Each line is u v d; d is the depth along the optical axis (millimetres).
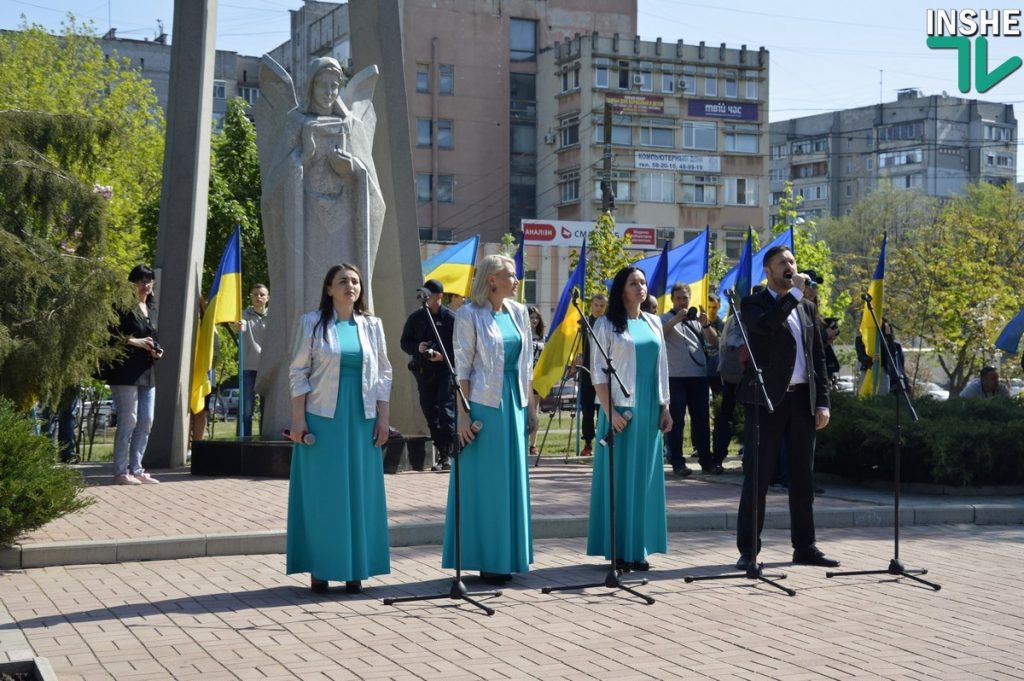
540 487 13352
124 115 41750
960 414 13984
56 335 11234
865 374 17297
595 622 7301
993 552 10164
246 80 82250
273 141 15078
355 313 8203
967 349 34469
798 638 6938
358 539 8016
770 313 9156
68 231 12172
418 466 14750
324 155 14734
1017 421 13445
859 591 8336
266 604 7699
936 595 8227
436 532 10203
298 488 8109
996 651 6695
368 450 8117
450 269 17562
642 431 9031
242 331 15898
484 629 7086
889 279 37281
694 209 68875
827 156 114562
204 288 32812
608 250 32500
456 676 6043
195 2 15156
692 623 7297
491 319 8508
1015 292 35281
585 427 17281
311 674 6055
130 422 12906
